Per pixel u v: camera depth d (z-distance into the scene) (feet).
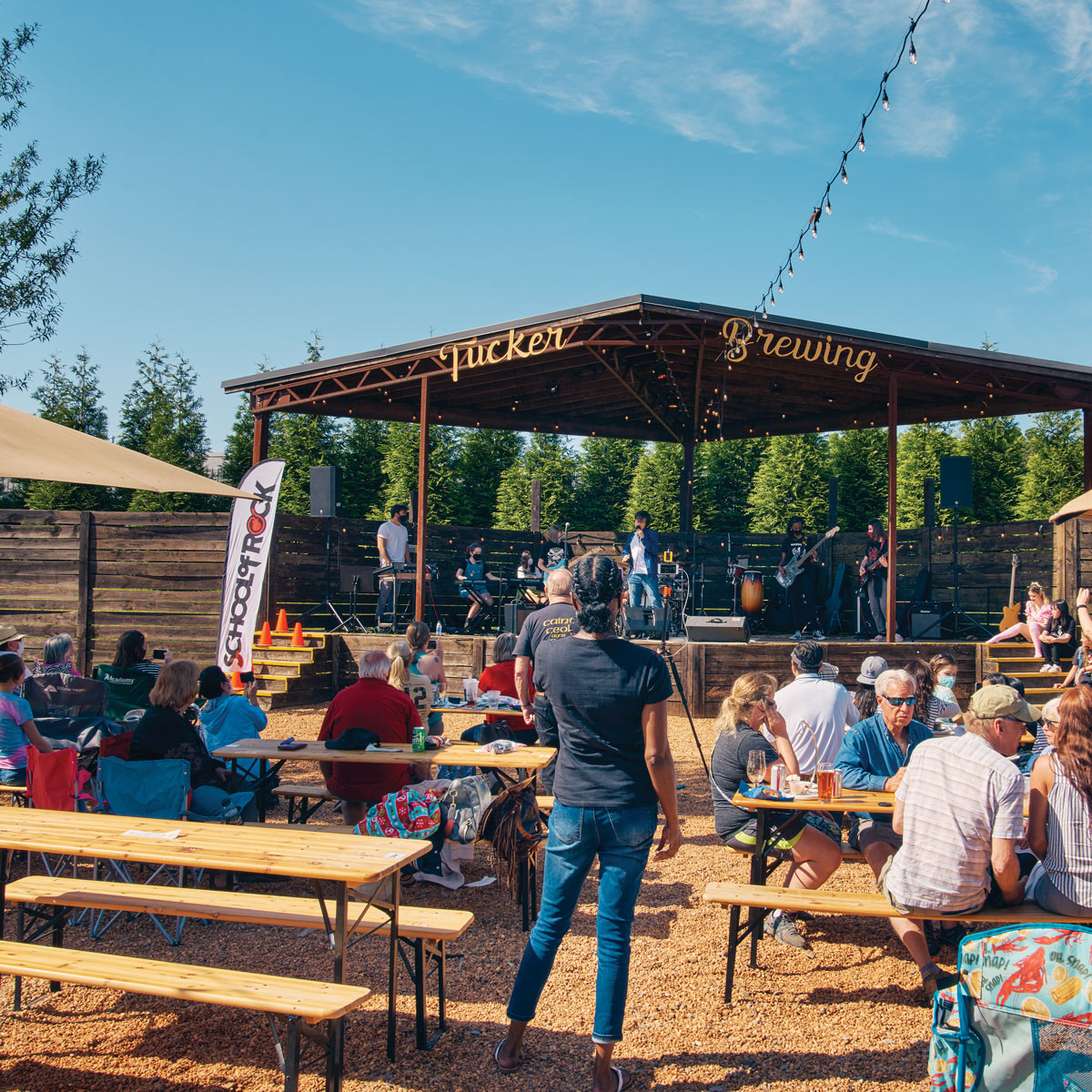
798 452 75.92
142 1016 11.87
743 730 15.42
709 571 54.60
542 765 15.48
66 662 23.43
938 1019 9.04
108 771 15.01
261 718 20.11
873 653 36.83
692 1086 10.25
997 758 11.11
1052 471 68.69
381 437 83.56
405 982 12.91
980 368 36.47
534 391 46.75
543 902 10.23
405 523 50.34
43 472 12.60
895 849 13.96
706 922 15.52
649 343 34.04
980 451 72.64
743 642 36.76
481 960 13.73
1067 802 11.14
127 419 94.94
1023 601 43.68
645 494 80.23
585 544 54.95
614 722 9.84
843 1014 12.07
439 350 36.99
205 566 38.50
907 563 50.44
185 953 13.80
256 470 34.42
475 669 38.73
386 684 17.87
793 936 14.38
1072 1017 8.43
